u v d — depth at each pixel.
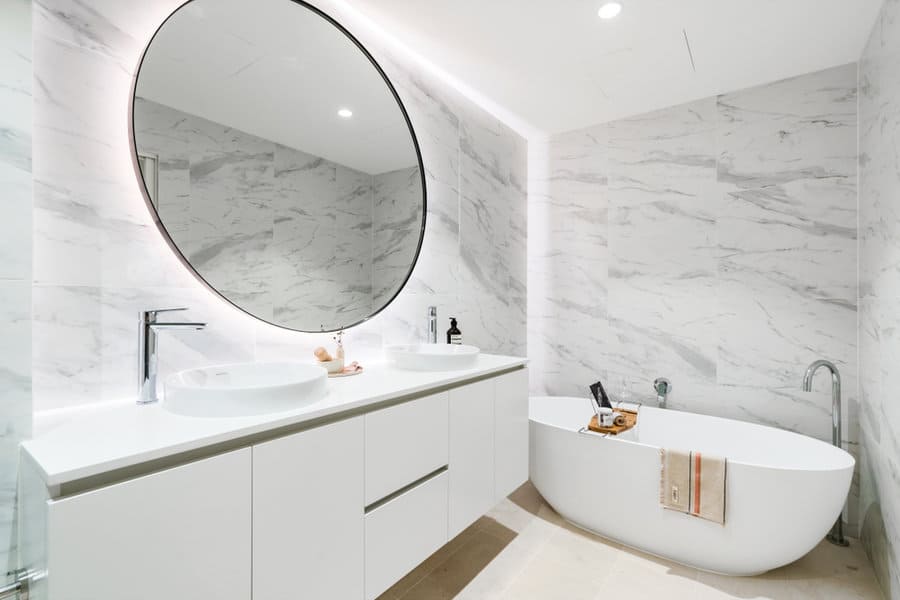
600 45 2.14
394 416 1.39
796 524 1.76
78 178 1.14
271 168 1.58
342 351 1.70
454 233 2.52
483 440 1.84
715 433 2.52
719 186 2.67
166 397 1.14
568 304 3.24
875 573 1.91
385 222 2.05
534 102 2.76
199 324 1.19
